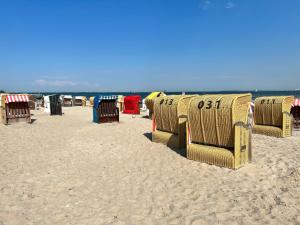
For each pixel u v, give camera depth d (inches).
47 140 505.7
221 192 244.8
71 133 575.2
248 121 320.5
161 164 335.9
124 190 263.0
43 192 263.6
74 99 1782.7
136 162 352.2
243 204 220.2
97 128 619.8
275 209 209.6
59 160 372.2
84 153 406.3
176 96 431.5
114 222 204.1
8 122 717.9
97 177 302.4
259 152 361.1
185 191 252.2
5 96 704.4
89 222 205.6
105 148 430.3
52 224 204.7
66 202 241.0
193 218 202.7
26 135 557.9
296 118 606.5
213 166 313.1
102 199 244.8
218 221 196.7
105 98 715.4
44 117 917.8
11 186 278.7
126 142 465.1
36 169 333.7
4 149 434.9
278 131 486.3
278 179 266.7
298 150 370.9
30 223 206.5
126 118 835.4
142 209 222.7
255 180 267.4
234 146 297.9
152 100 767.7
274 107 497.7
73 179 297.7
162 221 202.4
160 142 439.8
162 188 262.8
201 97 348.2
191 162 333.7
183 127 403.9
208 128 327.3
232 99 307.6
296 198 225.9
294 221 192.4
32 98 1407.5
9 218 214.1
